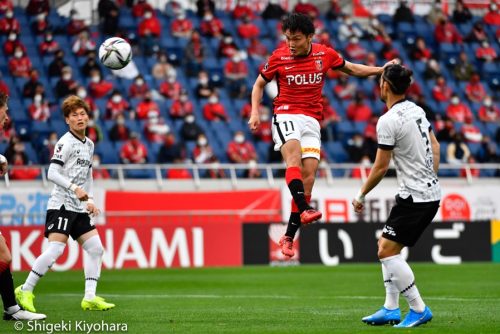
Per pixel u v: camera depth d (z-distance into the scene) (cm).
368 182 2817
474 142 9444
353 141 8712
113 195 7438
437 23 10812
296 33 3259
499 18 11162
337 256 7456
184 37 9888
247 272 6544
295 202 3198
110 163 8238
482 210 8200
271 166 7938
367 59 10031
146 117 8669
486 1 11188
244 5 10419
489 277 5822
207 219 7644
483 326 2816
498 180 8631
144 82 9025
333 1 10669
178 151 8206
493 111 9856
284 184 7988
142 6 9862
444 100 9875
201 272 6575
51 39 9344
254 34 10200
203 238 7294
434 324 2891
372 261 7519
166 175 8162
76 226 3559
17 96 8794
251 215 7744
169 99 9050
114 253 7056
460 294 4484
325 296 4441
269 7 10425
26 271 6781
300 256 7412
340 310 3556
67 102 3503
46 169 7519
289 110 3338
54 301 4175
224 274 6341
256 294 4616
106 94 8900
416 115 2784
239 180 7969
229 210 7700
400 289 2800
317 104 3372
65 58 9344
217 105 8988
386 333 2617
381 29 10538
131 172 8069
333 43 10350
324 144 8950
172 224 7231
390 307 2897
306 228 7419
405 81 2773
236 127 8956
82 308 3612
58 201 3509
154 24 9756
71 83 8769
